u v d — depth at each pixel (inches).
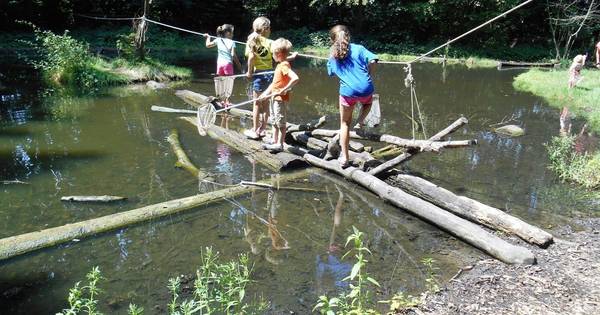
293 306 137.9
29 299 142.3
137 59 518.0
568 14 865.5
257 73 273.9
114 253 167.8
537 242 173.0
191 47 808.3
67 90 438.6
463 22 933.2
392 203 210.1
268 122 326.3
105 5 852.0
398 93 494.6
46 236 173.0
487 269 158.7
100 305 138.4
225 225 190.1
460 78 623.5
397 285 149.9
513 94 501.0
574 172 248.4
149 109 375.2
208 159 265.3
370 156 250.4
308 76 591.2
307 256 167.5
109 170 245.6
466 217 196.5
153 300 140.8
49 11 775.1
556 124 368.5
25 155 265.9
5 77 483.5
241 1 964.0
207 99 388.2
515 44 959.0
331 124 352.8
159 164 255.4
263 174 245.1
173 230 185.0
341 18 997.8
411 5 940.0
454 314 132.8
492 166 268.2
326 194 222.8
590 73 597.9
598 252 168.4
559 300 139.5
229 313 124.0
